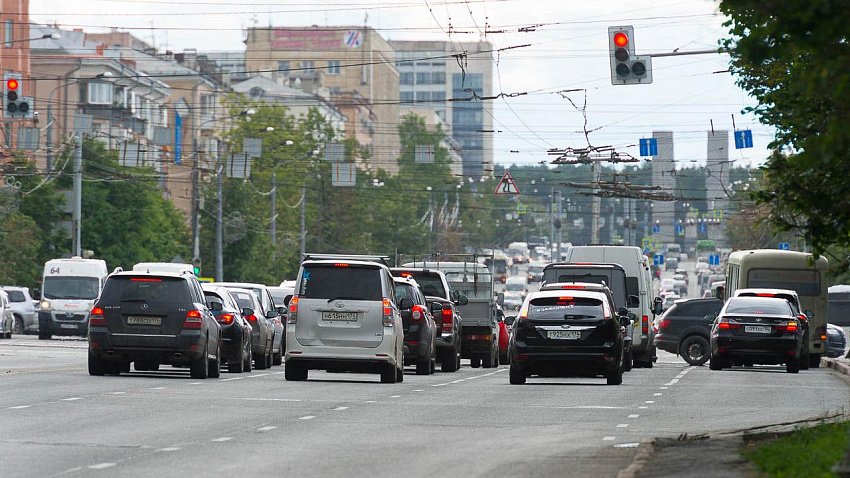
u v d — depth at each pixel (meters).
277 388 64.94
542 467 33.78
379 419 47.81
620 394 65.06
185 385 65.81
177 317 71.06
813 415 52.09
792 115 41.84
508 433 43.19
